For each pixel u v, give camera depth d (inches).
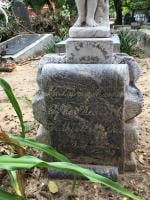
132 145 103.5
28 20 499.5
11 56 327.3
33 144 52.9
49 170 103.2
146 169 108.5
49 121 101.9
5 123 154.4
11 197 42.2
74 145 102.7
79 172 44.8
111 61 102.1
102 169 101.3
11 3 466.6
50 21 503.2
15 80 246.1
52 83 98.0
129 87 104.2
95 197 94.7
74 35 104.6
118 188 45.5
